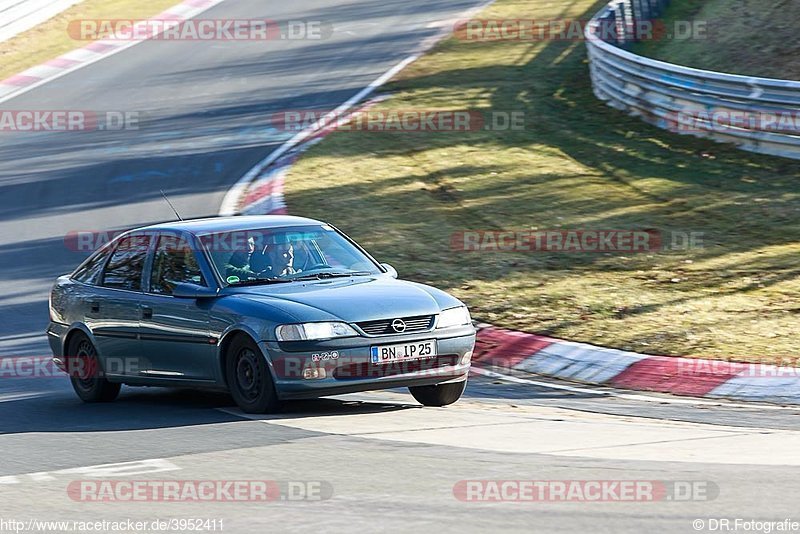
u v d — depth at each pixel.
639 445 27.44
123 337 35.22
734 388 35.62
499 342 42.62
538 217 61.12
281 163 76.06
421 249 55.94
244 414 32.06
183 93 103.06
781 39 95.62
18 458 27.66
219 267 33.53
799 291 46.38
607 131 79.88
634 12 107.00
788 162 67.19
